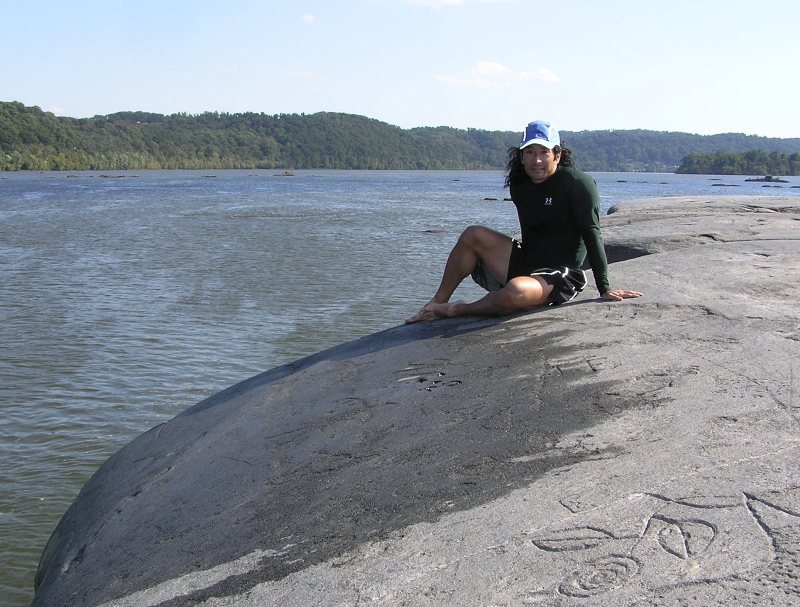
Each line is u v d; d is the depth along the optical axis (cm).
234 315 1445
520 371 458
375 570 290
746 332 487
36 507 728
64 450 841
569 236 569
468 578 273
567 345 493
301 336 1287
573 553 276
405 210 4669
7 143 15525
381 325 1369
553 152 541
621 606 246
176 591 316
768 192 7344
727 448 332
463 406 423
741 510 285
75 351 1190
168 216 3928
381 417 431
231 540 345
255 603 290
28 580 623
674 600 245
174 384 1039
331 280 1856
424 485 346
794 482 299
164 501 411
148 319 1407
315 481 377
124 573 352
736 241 870
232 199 5756
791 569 250
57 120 17775
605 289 575
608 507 300
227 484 404
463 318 586
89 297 1617
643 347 473
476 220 3856
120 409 951
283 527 342
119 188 7525
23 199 5394
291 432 442
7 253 2344
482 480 340
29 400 977
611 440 356
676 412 375
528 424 384
